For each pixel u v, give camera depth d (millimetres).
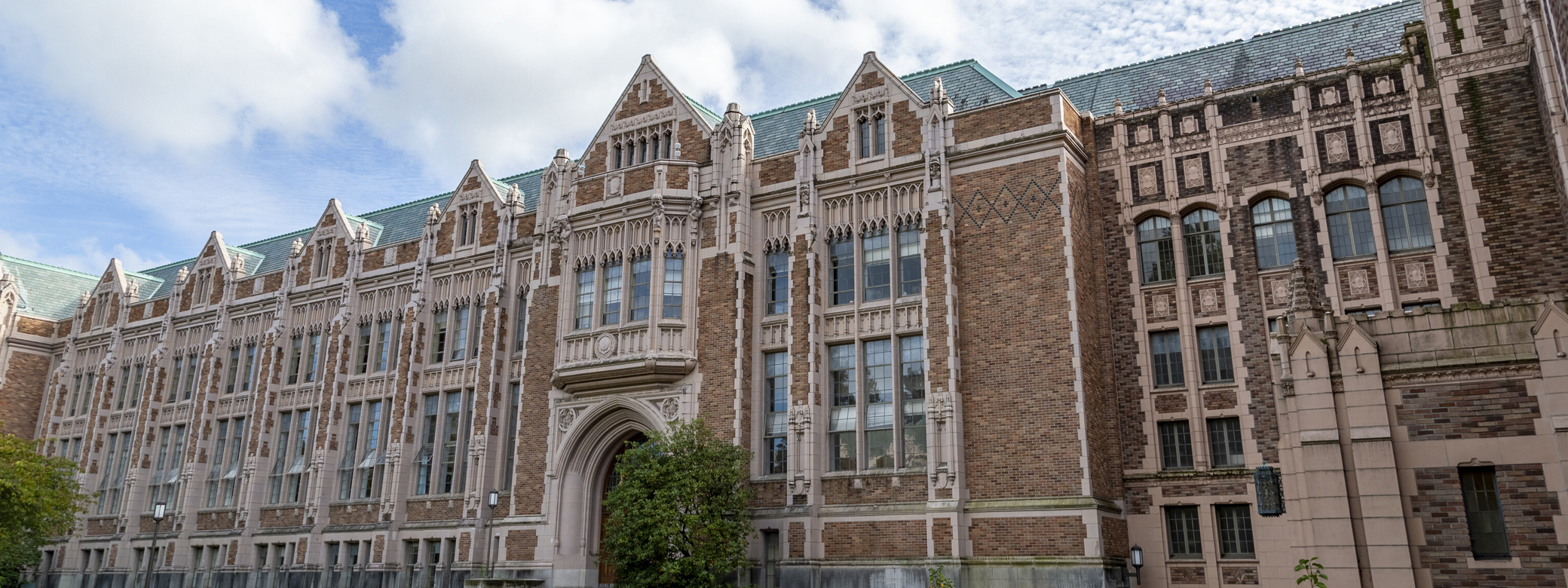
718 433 32375
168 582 45125
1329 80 29547
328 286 46031
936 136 32125
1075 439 27797
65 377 55406
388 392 42594
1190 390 29359
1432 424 17438
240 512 44281
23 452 40750
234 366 48688
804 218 33281
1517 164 25969
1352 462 17703
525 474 35938
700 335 33844
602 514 35281
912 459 30281
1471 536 16844
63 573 49375
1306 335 18500
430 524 38969
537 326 37344
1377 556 17141
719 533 28922
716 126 35875
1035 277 29578
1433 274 27219
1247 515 28062
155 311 53094
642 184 35594
